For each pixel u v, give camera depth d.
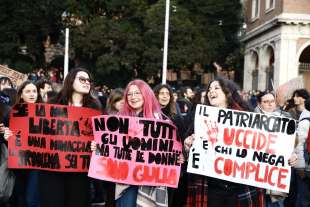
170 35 38.88
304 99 10.09
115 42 40.06
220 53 44.44
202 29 42.12
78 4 41.22
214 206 6.69
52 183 6.89
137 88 6.98
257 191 6.94
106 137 7.00
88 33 39.78
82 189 7.04
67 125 7.09
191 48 39.47
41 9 43.62
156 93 9.12
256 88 41.31
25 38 45.09
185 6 41.72
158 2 39.16
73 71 7.12
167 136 7.00
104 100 13.19
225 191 6.77
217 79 7.03
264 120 6.92
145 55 39.22
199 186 6.78
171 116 8.88
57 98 7.29
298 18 34.16
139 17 40.31
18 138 7.27
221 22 43.25
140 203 6.91
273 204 7.96
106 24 39.78
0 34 43.97
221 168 6.84
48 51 50.00
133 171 6.94
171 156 7.02
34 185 7.63
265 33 38.75
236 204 6.80
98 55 41.41
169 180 7.00
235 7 43.25
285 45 34.75
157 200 6.93
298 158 8.64
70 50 41.31
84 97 7.21
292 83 10.55
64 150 7.04
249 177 6.87
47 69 46.62
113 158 6.98
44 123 7.14
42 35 45.16
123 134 6.97
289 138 6.90
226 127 6.91
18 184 8.01
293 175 8.51
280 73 34.75
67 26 41.47
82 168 7.05
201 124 6.90
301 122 8.79
